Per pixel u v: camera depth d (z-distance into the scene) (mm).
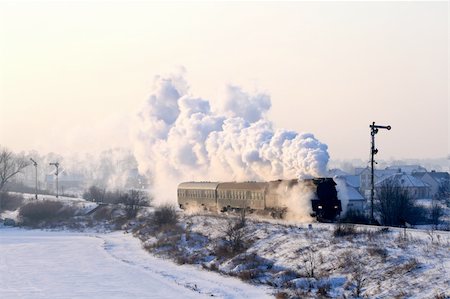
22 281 41094
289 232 42062
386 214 58750
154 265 46875
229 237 46531
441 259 28656
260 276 36031
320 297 29266
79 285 39125
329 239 37438
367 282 29516
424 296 25578
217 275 39250
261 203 52750
